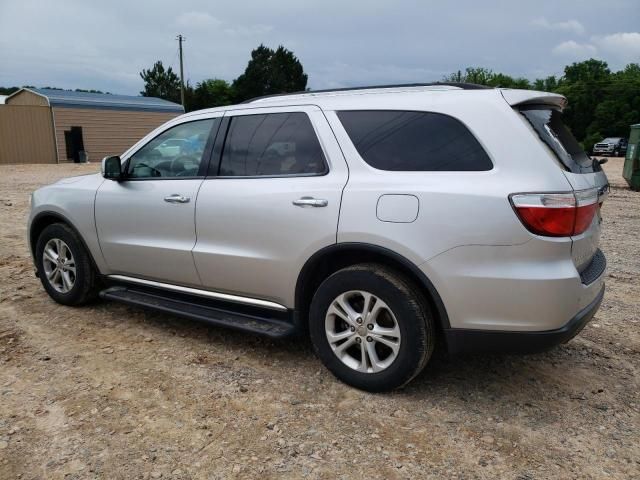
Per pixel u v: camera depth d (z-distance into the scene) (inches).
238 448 111.9
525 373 146.1
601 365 152.3
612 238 326.6
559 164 117.3
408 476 104.1
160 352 156.7
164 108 1253.7
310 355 155.8
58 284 195.5
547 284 112.3
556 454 111.3
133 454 109.6
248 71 2650.1
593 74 2659.9
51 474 103.4
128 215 170.7
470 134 121.2
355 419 122.6
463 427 120.3
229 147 154.5
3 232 326.0
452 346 123.1
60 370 144.4
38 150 1085.8
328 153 136.3
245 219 144.9
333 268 141.4
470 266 116.5
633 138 598.5
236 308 156.3
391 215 123.5
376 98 135.8
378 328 129.8
